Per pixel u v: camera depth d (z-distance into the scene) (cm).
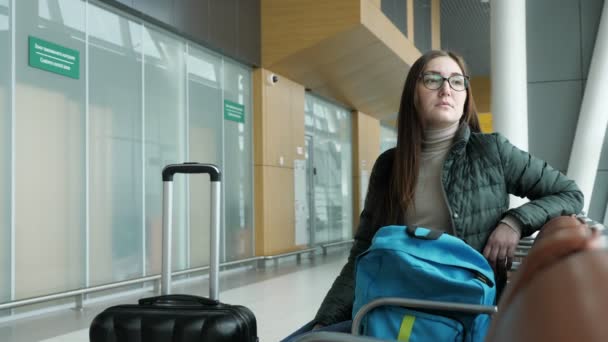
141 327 206
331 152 1321
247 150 940
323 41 934
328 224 1295
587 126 476
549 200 159
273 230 982
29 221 534
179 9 738
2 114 515
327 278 798
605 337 20
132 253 657
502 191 169
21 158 530
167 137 731
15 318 517
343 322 172
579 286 25
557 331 23
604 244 29
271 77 970
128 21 670
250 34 923
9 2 525
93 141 610
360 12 909
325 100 1298
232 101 895
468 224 167
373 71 1144
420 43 1316
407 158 179
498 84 485
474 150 174
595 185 490
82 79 600
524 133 480
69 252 574
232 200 891
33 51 544
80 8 600
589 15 500
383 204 189
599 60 472
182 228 754
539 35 514
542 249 33
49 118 559
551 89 509
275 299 614
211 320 204
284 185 1027
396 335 136
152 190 698
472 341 133
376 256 146
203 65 820
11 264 517
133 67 675
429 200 175
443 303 132
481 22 1692
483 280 137
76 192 586
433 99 174
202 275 795
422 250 141
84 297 599
